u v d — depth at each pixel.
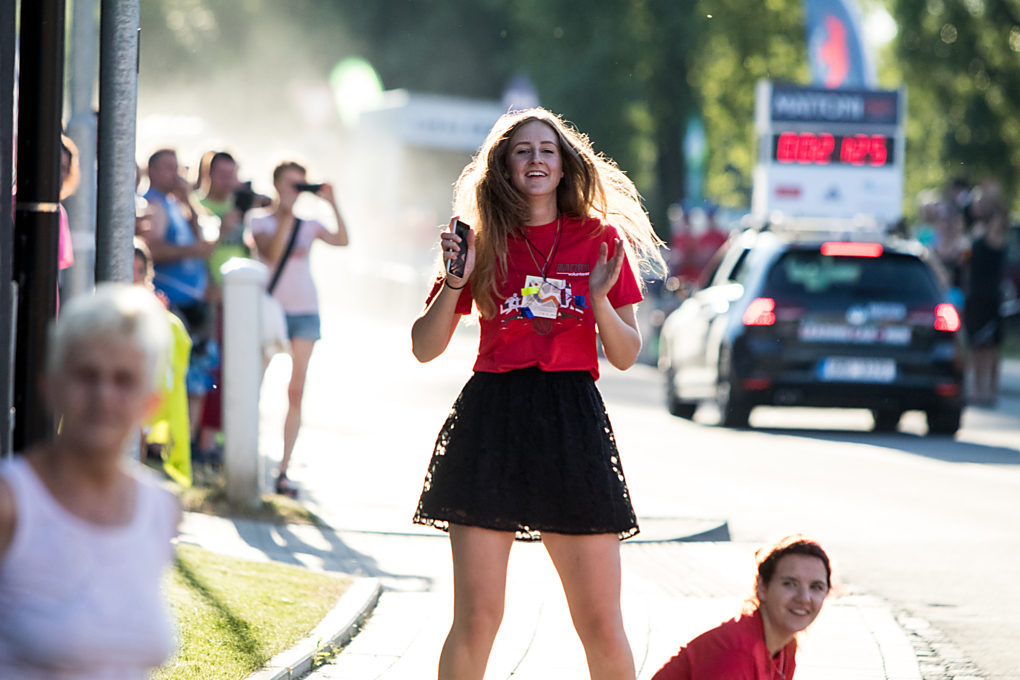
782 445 43.91
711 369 49.28
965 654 20.11
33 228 17.16
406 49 153.62
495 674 18.22
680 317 53.78
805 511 31.89
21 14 17.06
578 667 18.56
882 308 46.81
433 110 104.31
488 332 14.52
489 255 14.53
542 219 14.69
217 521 27.36
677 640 20.22
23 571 8.12
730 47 125.81
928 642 20.80
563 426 14.20
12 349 16.47
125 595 8.34
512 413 14.23
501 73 139.38
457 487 14.18
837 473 37.94
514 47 142.12
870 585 24.64
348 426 45.25
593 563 14.14
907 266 47.69
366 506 30.00
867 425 52.53
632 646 19.84
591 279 14.27
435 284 15.20
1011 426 51.53
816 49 82.00
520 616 21.39
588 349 14.59
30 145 17.11
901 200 80.56
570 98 118.94
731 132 137.00
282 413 48.97
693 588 23.91
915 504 33.00
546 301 14.41
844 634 20.97
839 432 48.69
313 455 38.12
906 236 50.69
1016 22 105.88
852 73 81.94
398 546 26.30
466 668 14.20
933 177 117.62
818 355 46.50
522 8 124.00
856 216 80.69
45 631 8.09
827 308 46.72
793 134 80.56
